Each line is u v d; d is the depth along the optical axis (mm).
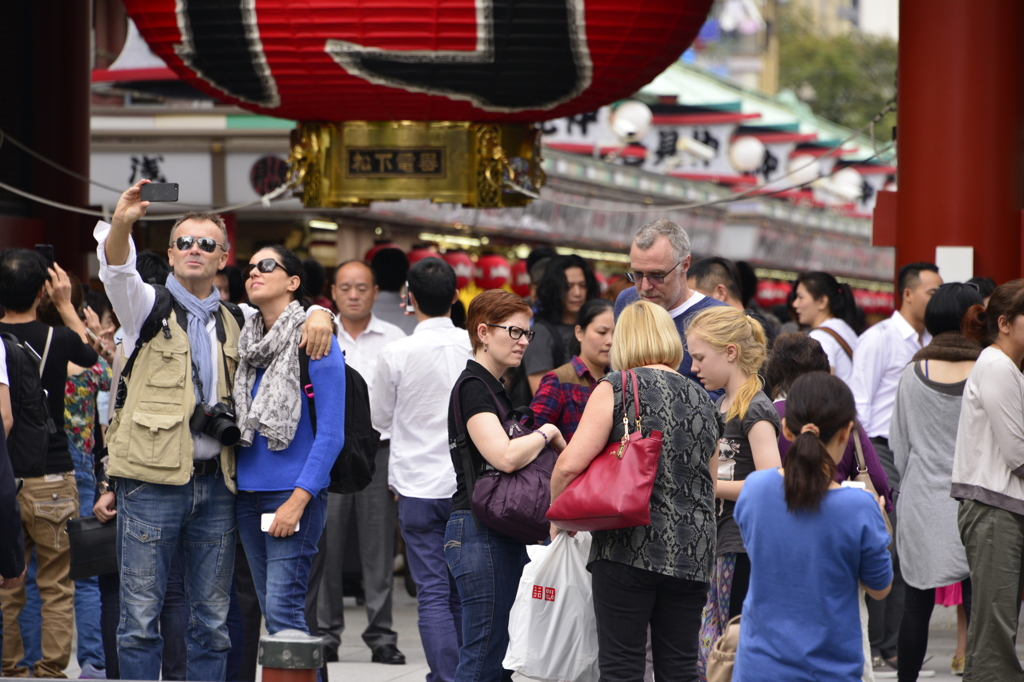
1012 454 13047
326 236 37281
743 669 9797
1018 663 13328
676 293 13703
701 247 54562
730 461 12664
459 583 12359
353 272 18641
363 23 18641
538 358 18562
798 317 20172
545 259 22812
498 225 40031
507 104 20516
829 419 9914
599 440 11055
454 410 12484
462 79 19594
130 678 12133
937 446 14969
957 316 15367
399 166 21797
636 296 14430
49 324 16547
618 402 11109
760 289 64250
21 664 16234
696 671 11375
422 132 21688
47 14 27016
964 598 15320
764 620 9719
